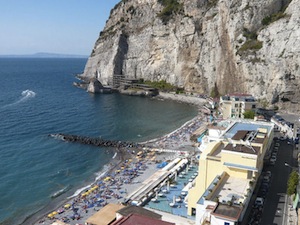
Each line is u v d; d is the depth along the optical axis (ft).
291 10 442.50
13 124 407.64
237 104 385.29
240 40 506.07
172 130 390.21
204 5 625.82
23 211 199.72
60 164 278.87
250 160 157.99
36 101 574.56
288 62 417.28
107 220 160.25
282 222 150.41
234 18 516.73
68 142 338.95
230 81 528.22
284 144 281.74
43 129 388.57
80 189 229.25
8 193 223.10
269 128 240.32
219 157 164.96
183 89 651.66
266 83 447.83
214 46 568.00
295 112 416.87
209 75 588.50
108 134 373.81
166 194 196.13
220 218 120.06
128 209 157.28
